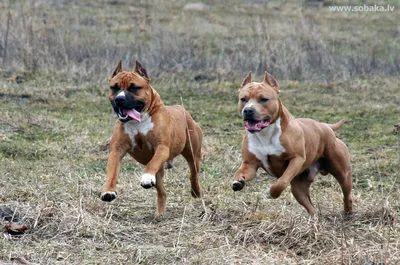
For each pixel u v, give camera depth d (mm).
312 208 10367
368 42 23656
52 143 14234
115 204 10883
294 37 21531
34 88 18047
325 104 18062
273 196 9531
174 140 10305
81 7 26938
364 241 9195
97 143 14305
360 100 18453
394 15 27672
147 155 10250
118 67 10211
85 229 9414
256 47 20922
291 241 9109
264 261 8430
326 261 8445
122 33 23250
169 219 10258
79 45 20500
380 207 10430
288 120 9742
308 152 10008
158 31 22203
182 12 26750
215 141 14820
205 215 10117
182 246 9008
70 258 8602
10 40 20203
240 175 9680
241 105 9805
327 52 20766
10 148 13695
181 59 20562
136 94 9805
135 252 8688
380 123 16672
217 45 22781
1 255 8477
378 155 14133
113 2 28469
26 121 15484
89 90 18328
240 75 19969
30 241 9102
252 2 29781
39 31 20641
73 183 11656
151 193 11586
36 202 10461
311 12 27875
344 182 10484
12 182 11555
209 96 18516
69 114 16500
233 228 9523
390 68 20969
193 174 11148
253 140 9781
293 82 19594
